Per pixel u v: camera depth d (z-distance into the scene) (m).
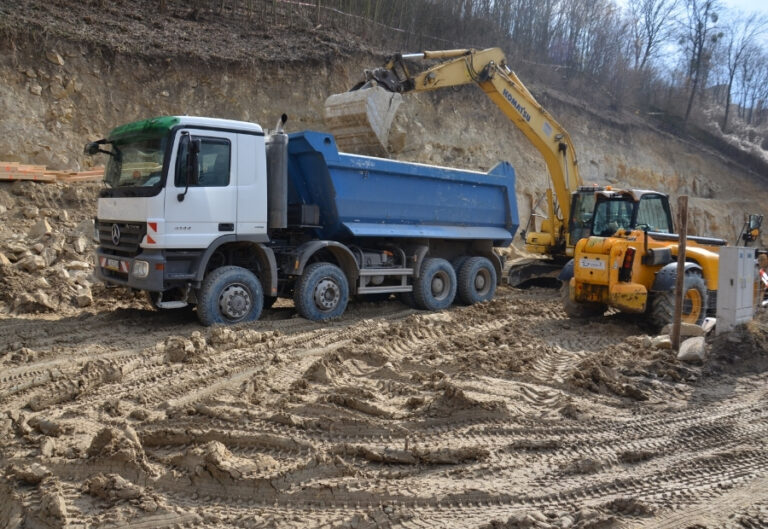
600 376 5.93
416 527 3.22
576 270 9.01
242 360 6.36
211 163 7.70
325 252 9.25
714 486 3.80
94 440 3.98
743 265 7.22
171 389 5.44
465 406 4.96
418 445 4.27
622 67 31.05
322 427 4.57
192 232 7.54
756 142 36.16
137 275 7.44
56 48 13.25
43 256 9.73
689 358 6.65
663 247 9.22
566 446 4.39
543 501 3.54
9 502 3.45
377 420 4.76
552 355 7.10
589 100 27.91
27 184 11.44
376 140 10.34
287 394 5.27
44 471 3.67
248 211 8.01
